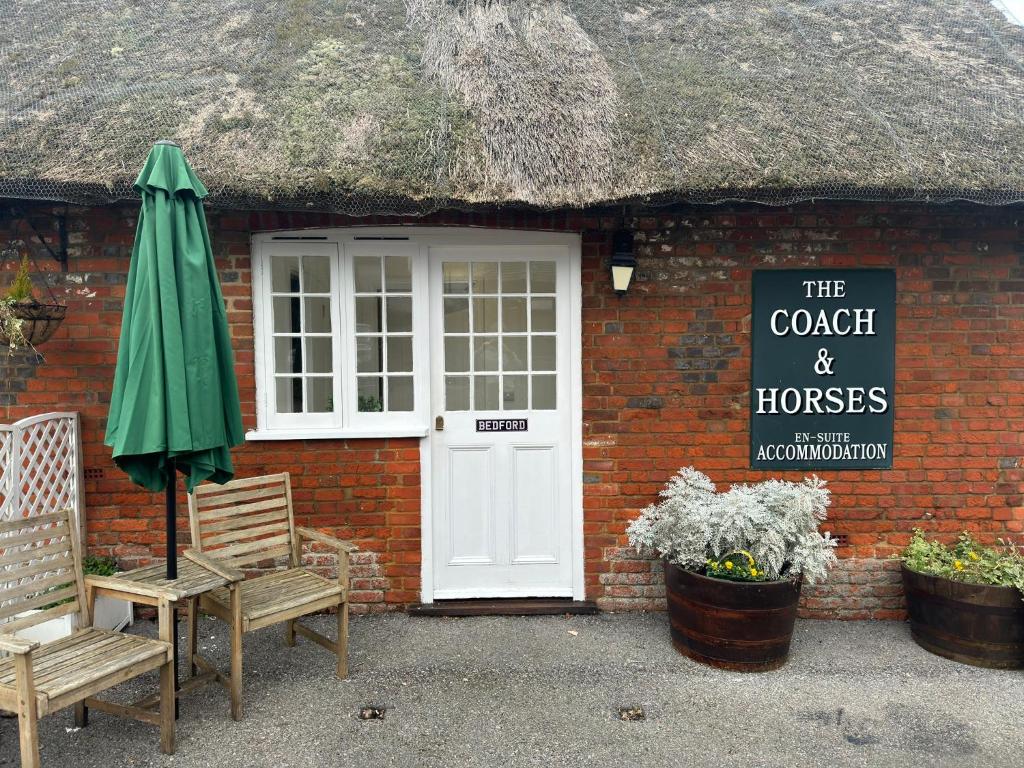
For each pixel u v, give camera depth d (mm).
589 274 4062
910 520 4105
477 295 4176
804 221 4031
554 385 4230
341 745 2836
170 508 2943
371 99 3902
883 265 4043
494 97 3881
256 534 3502
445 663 3531
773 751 2832
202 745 2818
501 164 3572
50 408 3971
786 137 3689
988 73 4375
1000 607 3463
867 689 3318
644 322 4082
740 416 4102
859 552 4117
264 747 2812
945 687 3342
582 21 4680
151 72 4215
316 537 3480
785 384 4082
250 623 2980
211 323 2859
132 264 2822
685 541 3600
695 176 3475
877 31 4793
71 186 3408
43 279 3934
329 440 4074
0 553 3256
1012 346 4059
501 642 3775
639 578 4168
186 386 2730
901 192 3506
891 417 4078
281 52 4348
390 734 2914
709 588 3434
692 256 4055
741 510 3555
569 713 3090
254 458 4051
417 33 4496
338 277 4074
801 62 4371
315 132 3662
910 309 4055
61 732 2898
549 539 4250
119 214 3936
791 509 3604
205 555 3057
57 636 3324
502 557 4234
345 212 3555
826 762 2762
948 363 4062
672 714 3090
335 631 3916
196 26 4746
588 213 3973
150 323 2688
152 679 3354
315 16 4727
